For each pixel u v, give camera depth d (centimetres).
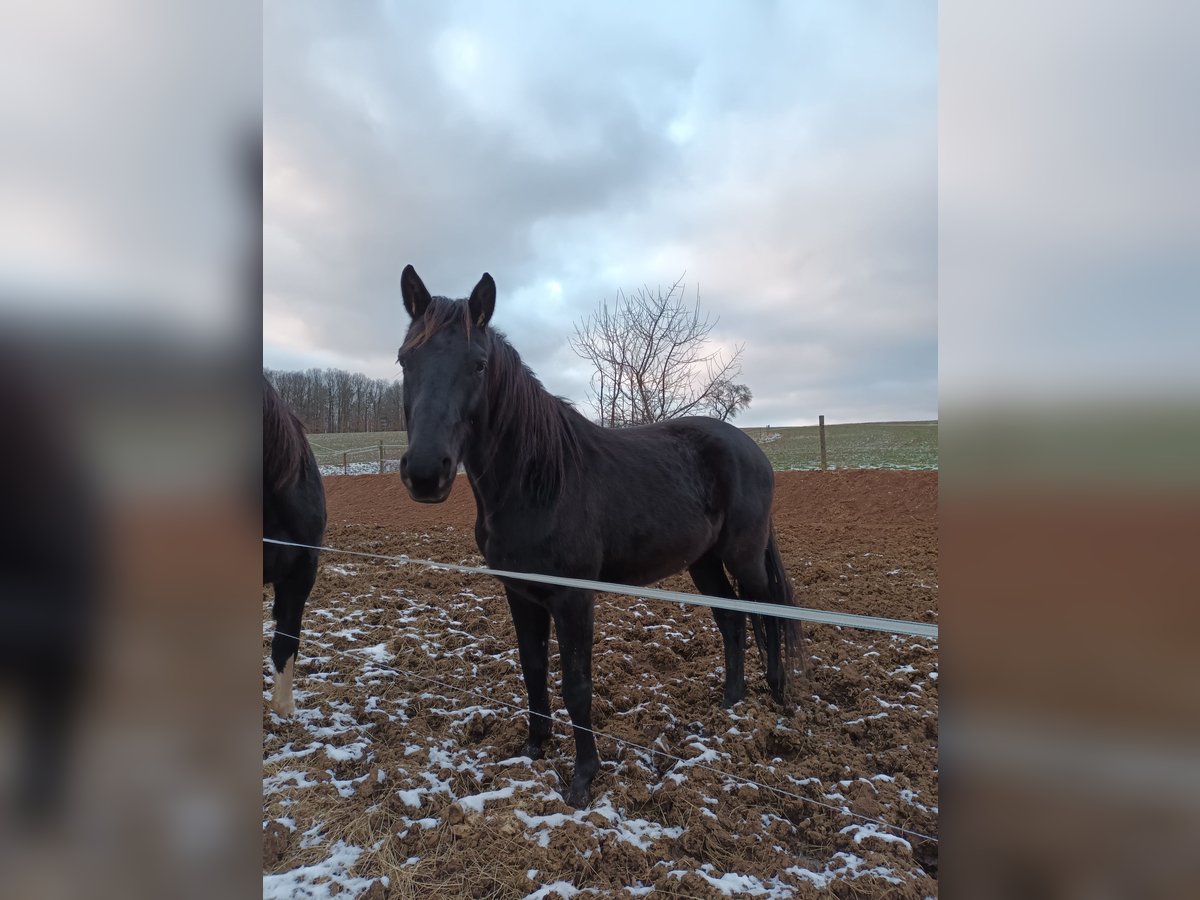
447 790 245
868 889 191
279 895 190
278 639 320
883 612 518
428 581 631
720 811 234
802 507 1168
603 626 476
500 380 254
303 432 326
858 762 275
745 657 414
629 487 302
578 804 246
